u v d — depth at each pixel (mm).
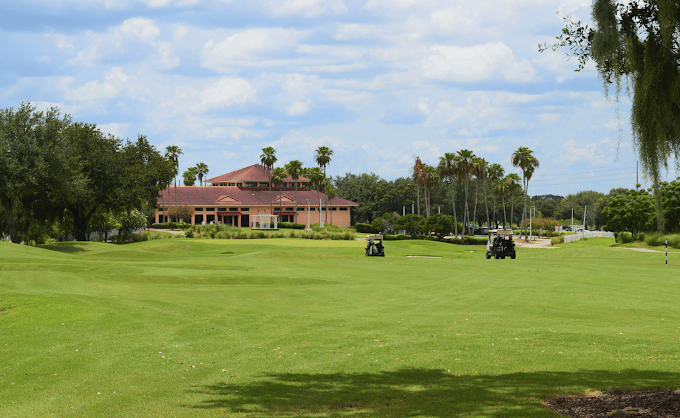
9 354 11445
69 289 21047
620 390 7969
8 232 55594
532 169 96750
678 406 6746
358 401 8102
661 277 26031
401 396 8297
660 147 7746
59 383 9414
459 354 11156
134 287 22344
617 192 171750
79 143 55219
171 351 11734
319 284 24016
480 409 7312
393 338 12875
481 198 140875
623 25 8094
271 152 114562
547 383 8648
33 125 45875
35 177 44500
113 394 8742
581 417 6711
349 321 15148
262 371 10125
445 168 97562
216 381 9484
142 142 65562
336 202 126812
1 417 7684
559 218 190000
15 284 21969
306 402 8125
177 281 24562
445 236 105062
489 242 41500
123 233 66438
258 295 20609
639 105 7965
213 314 16188
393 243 62750
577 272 28609
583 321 14953
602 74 8508
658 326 14070
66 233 62875
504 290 21750
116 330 13820
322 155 125562
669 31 7426
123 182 55750
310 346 12141
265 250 45062
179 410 7859
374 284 23938
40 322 14586
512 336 12789
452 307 17875
